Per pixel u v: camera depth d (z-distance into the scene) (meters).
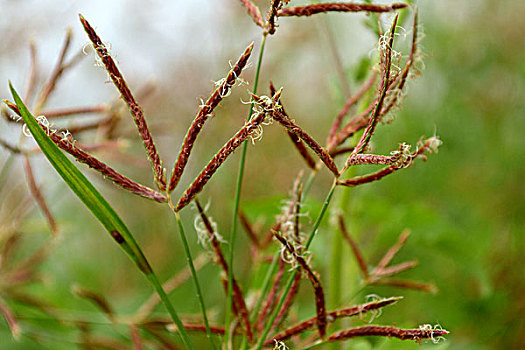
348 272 0.26
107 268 0.42
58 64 0.23
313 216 0.25
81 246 0.43
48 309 0.25
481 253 0.31
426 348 0.21
